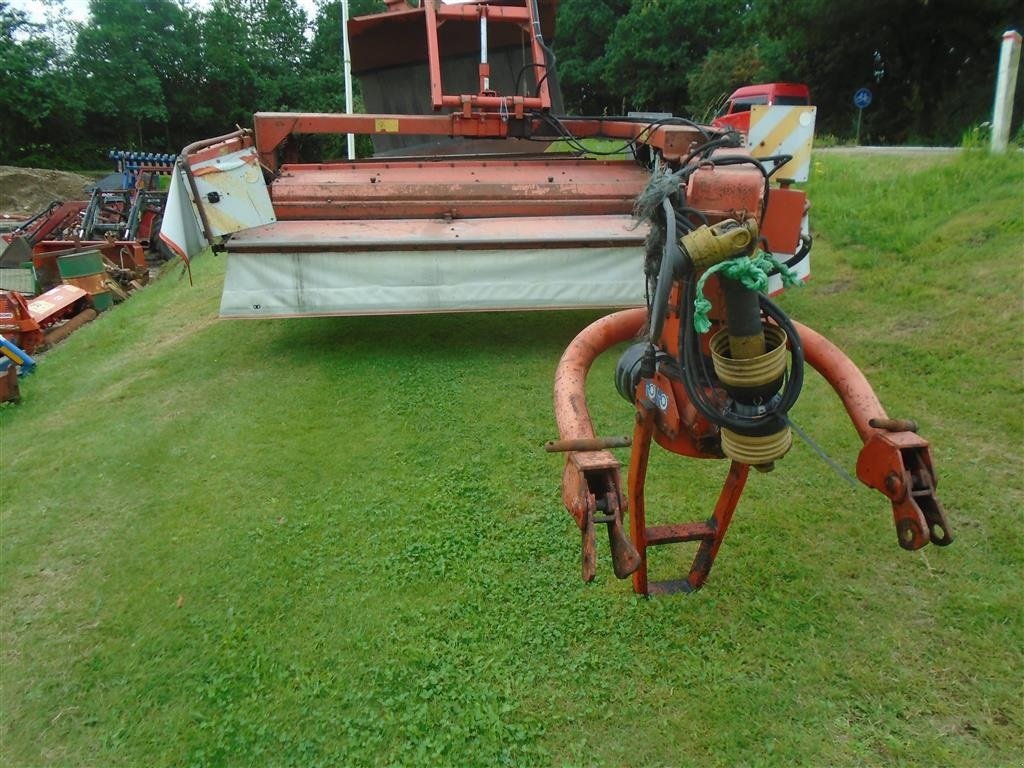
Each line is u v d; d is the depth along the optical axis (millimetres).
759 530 3865
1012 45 7883
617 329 3117
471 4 7188
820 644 3137
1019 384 4582
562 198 6602
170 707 3170
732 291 2191
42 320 11727
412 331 7293
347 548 4062
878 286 6270
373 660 3279
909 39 25422
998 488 3879
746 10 38062
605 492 2412
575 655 3209
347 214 6570
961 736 2682
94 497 4918
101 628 3684
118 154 22203
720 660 3113
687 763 2699
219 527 4363
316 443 5203
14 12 48438
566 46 45531
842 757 2654
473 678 3135
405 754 2830
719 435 2615
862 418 2637
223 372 6719
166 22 52812
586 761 2738
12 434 6469
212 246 6117
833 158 10461
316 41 57531
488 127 6871
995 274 5715
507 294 6277
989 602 3203
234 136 6461
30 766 2969
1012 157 7633
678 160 5180
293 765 2840
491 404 5562
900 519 2416
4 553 4418
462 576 3764
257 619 3596
